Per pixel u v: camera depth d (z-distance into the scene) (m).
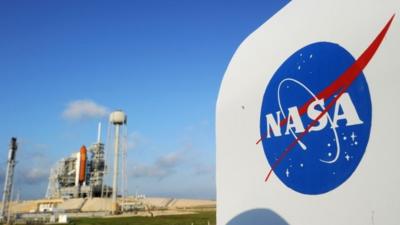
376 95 2.92
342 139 3.20
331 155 3.29
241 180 4.58
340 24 3.35
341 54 3.30
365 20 3.11
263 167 4.20
